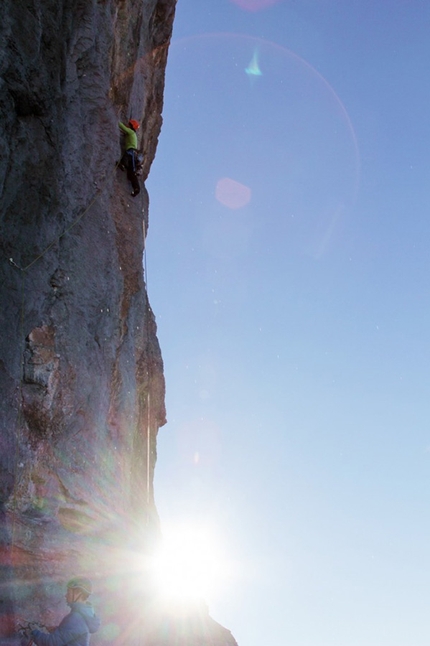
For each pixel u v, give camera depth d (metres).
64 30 10.95
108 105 12.58
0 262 8.75
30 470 9.16
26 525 8.91
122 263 13.01
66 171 10.88
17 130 9.19
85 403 10.48
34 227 9.56
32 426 9.36
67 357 10.10
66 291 10.46
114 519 11.01
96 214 11.84
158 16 17.56
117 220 13.18
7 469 8.22
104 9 12.65
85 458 10.42
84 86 11.97
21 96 9.23
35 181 9.50
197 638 14.86
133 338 13.26
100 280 11.49
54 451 9.73
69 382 10.05
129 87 14.41
